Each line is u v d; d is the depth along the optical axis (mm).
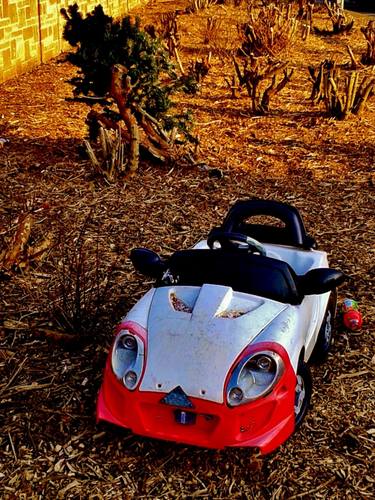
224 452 1852
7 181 3820
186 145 4539
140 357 1797
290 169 4246
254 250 2178
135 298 2668
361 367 2289
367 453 1876
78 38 3852
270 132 4961
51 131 4734
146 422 1741
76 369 2211
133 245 3148
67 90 5941
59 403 2049
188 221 3445
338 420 2008
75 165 4098
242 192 3848
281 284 2027
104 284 2770
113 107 5379
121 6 10156
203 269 2078
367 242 3295
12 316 2512
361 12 12664
